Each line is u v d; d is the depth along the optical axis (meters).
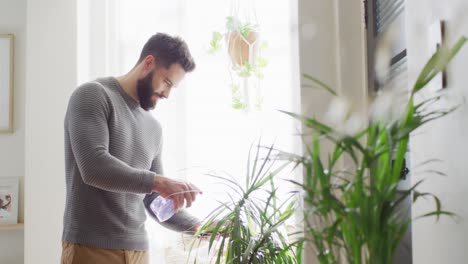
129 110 2.07
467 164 1.00
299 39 2.19
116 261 1.94
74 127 1.88
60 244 2.70
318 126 0.96
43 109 2.74
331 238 0.91
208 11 3.08
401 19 1.71
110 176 1.82
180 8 3.09
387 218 0.89
